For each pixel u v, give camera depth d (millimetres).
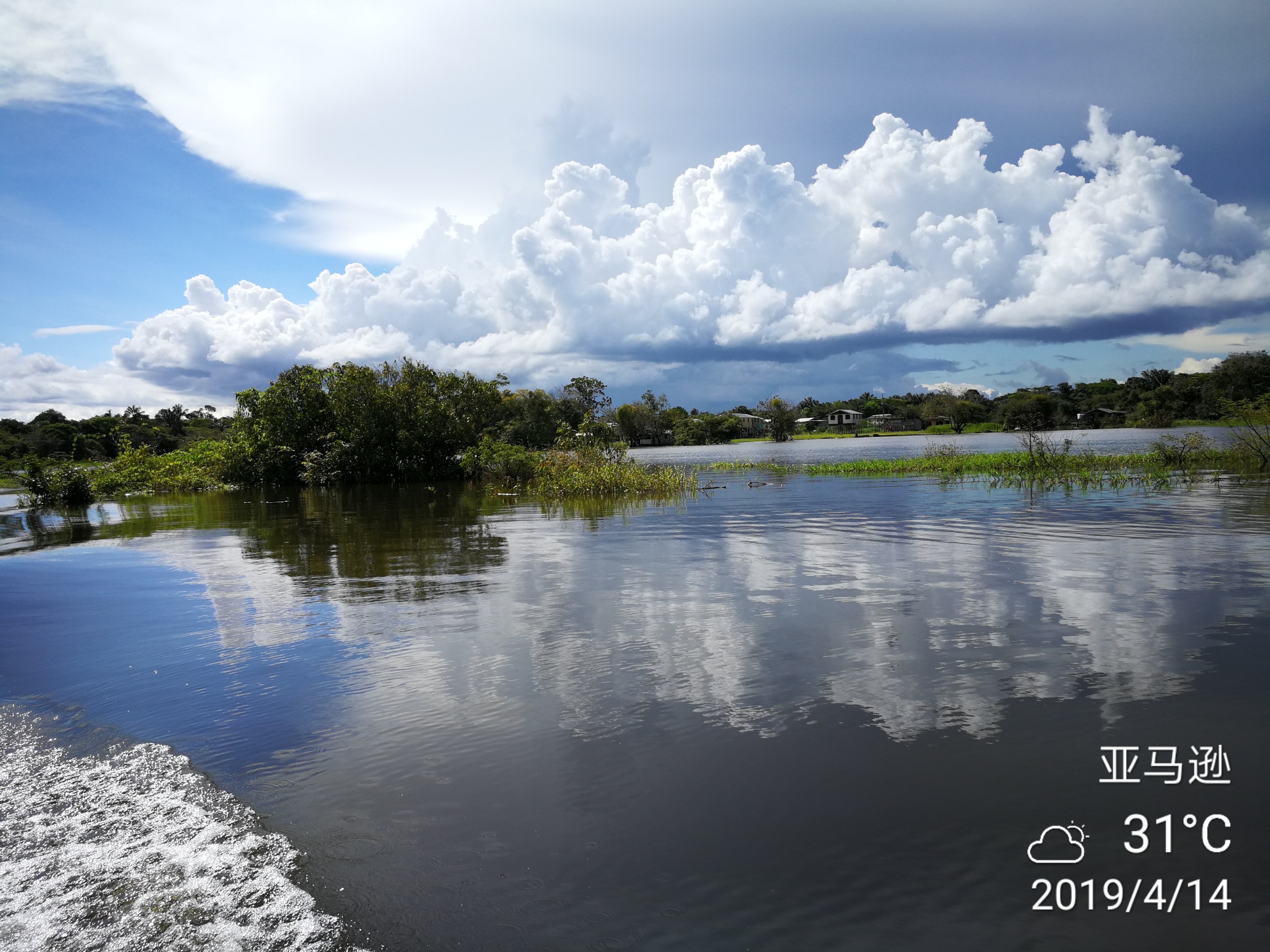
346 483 29406
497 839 3170
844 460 36906
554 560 9570
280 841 3211
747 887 2822
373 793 3590
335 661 5570
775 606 6754
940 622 6078
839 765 3691
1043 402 105750
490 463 28562
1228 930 2559
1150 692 4469
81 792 3682
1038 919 2617
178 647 6125
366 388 29656
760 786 3520
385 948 2537
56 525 16984
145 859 3102
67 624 7078
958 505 14898
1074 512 12977
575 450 25078
